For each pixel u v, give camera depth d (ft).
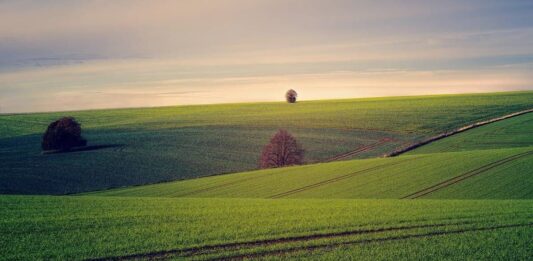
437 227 61.36
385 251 52.54
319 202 83.41
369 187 110.42
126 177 152.87
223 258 51.13
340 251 52.70
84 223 64.80
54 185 145.07
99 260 50.70
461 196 98.22
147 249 53.62
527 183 102.68
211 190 119.65
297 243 55.57
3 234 59.31
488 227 60.90
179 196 115.65
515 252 51.90
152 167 166.71
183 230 61.26
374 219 65.67
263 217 68.33
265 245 55.21
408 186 108.58
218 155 184.85
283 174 131.23
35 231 60.75
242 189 118.21
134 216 69.46
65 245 55.06
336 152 182.80
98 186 142.31
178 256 51.83
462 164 123.13
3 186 144.87
